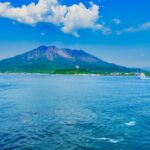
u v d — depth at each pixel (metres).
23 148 33.53
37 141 36.50
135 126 45.56
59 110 63.03
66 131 41.88
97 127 44.69
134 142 36.09
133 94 112.44
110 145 34.81
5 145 34.69
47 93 112.88
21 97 94.06
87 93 115.75
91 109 65.44
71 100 85.44
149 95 107.50
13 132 41.25
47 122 48.75
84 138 37.97
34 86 163.00
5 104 73.88
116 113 59.25
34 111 61.25
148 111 62.38
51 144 35.25
